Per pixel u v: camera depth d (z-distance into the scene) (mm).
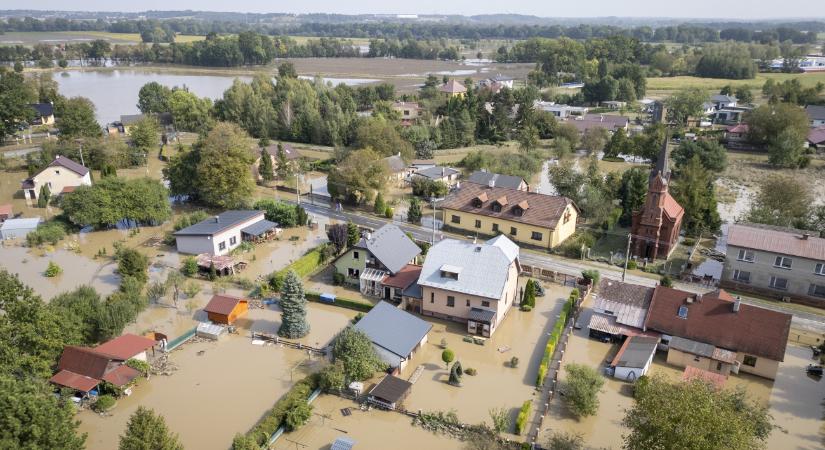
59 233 86500
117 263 78438
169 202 101250
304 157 141500
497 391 51250
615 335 58844
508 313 66188
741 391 46000
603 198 96312
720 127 182375
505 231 88000
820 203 108250
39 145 146000
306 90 186000
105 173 105938
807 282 67500
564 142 147625
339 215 100875
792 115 148125
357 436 45031
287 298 58875
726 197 114188
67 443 36219
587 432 45688
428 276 64312
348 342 51438
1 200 105188
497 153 145875
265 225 87625
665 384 39406
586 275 71812
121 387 48750
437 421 46312
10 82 153375
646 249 81438
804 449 43750
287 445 43969
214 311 61906
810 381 52812
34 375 47031
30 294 49812
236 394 50406
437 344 59094
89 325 54781
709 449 32812
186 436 44875
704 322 56312
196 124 174625
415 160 136000
